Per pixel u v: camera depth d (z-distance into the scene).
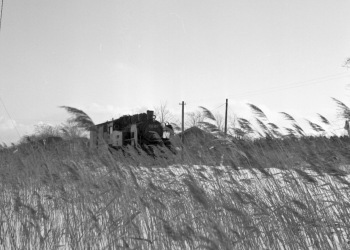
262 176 7.99
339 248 6.65
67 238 7.56
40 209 8.05
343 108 10.09
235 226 7.09
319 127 10.47
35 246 7.32
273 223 7.05
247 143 9.09
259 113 10.01
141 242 6.50
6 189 11.25
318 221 6.91
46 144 11.45
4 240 7.59
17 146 12.44
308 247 6.71
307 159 8.48
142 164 10.59
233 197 7.49
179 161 9.68
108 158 8.83
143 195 7.57
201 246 5.16
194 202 7.47
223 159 8.45
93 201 8.51
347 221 7.25
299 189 7.81
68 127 9.49
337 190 7.78
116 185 7.94
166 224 5.86
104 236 7.19
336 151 8.62
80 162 9.51
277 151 8.87
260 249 6.60
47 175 9.73
